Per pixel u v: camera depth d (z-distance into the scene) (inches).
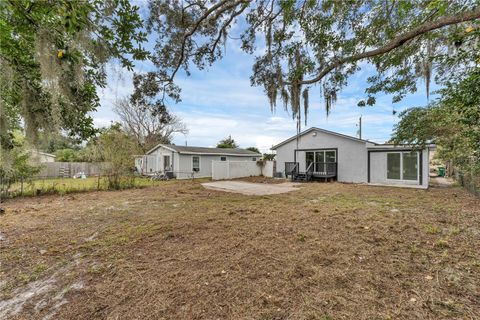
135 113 892.0
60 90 96.9
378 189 365.7
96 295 83.5
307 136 556.7
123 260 112.3
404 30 154.8
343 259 109.7
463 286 84.8
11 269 104.7
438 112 248.8
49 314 73.6
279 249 122.6
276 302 77.9
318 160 540.1
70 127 126.2
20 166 291.0
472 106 135.9
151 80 239.5
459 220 170.6
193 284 89.6
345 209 216.2
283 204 247.1
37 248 129.3
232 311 73.7
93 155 399.9
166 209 229.0
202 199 288.2
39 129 106.5
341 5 152.4
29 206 250.8
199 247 127.4
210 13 205.3
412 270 98.0
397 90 208.1
